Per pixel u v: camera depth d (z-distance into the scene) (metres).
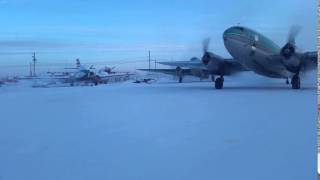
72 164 4.43
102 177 3.99
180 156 4.66
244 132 6.04
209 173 4.09
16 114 8.32
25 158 4.62
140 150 5.02
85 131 6.41
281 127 6.35
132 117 7.96
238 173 4.00
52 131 6.39
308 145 4.98
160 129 6.52
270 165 4.29
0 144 5.38
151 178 3.95
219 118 7.64
